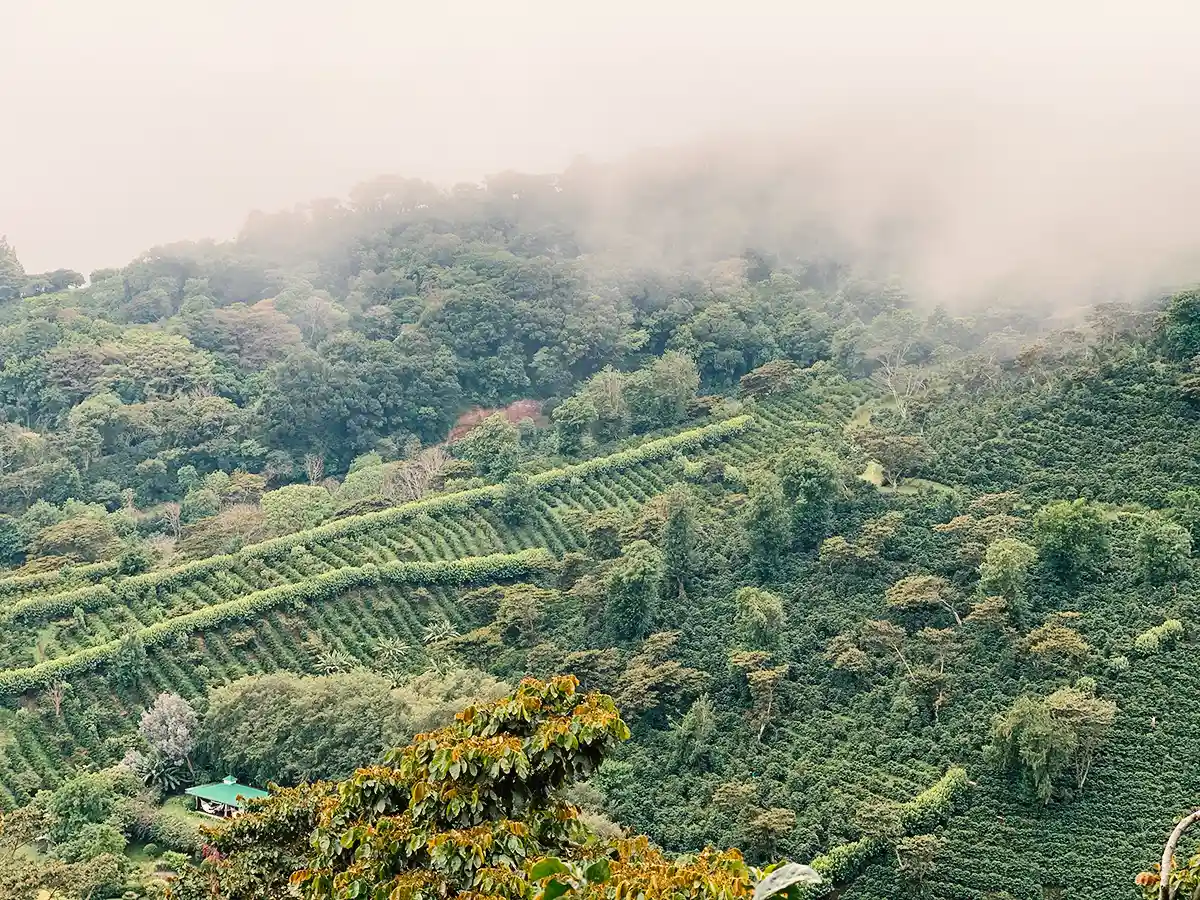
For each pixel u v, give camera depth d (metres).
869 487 95.69
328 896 26.56
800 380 129.75
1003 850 61.41
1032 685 71.00
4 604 96.75
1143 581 76.75
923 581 80.12
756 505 90.94
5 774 79.19
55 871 50.06
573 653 85.44
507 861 24.23
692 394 130.62
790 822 64.62
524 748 26.25
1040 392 102.62
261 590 99.62
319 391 146.75
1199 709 66.56
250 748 79.94
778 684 77.94
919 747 70.00
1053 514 79.38
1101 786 63.56
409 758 27.16
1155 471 87.44
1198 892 18.38
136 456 140.12
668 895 20.06
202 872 40.94
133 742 82.94
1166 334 100.19
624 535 99.25
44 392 150.00
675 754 74.81
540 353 160.75
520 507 111.56
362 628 96.94
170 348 160.12
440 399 154.00
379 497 119.19
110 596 98.19
